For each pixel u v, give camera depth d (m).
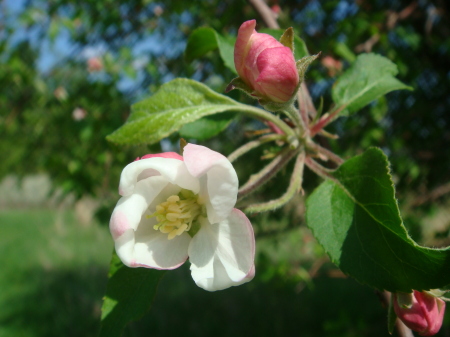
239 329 0.56
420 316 0.10
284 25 0.34
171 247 0.10
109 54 0.42
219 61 0.33
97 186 0.46
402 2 0.39
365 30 0.35
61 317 0.60
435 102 0.40
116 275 0.12
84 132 0.38
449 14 0.36
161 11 0.46
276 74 0.10
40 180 1.77
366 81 0.16
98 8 0.43
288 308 0.60
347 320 0.39
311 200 0.12
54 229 1.18
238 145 0.35
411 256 0.10
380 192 0.11
